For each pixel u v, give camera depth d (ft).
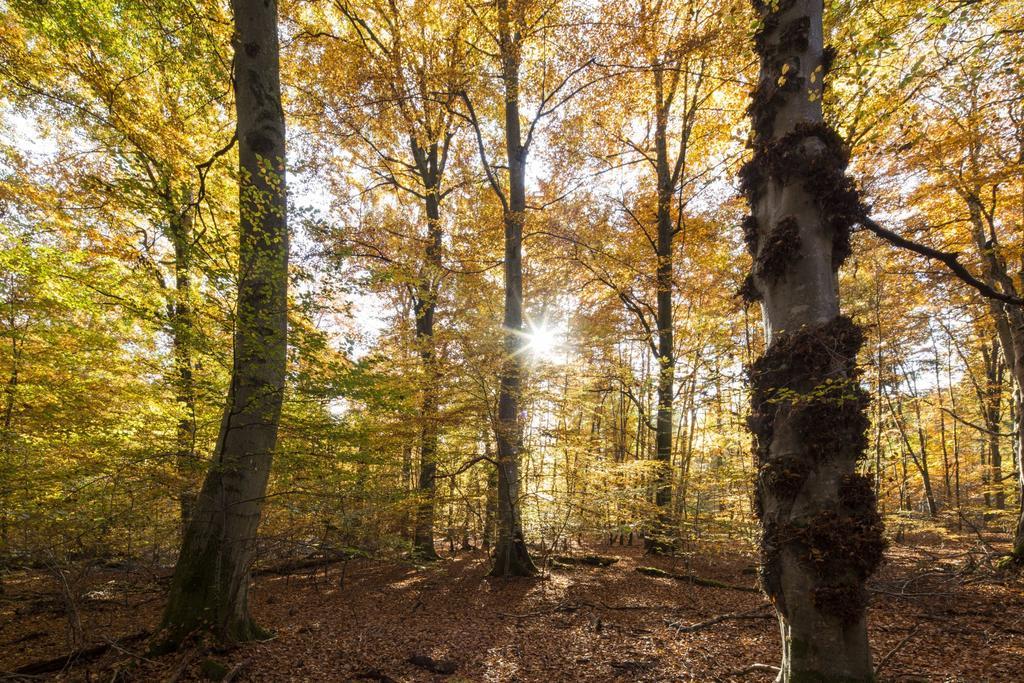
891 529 46.62
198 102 33.19
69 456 20.77
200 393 21.31
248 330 18.98
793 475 11.40
